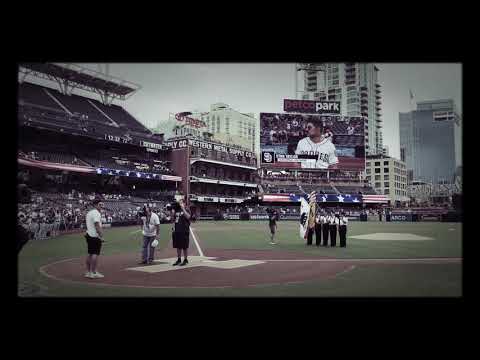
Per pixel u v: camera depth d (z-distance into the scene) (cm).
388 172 10325
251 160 7575
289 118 6819
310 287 945
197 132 7369
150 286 959
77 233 3216
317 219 2066
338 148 6931
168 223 4794
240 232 3244
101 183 5169
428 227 4075
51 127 4478
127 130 5819
